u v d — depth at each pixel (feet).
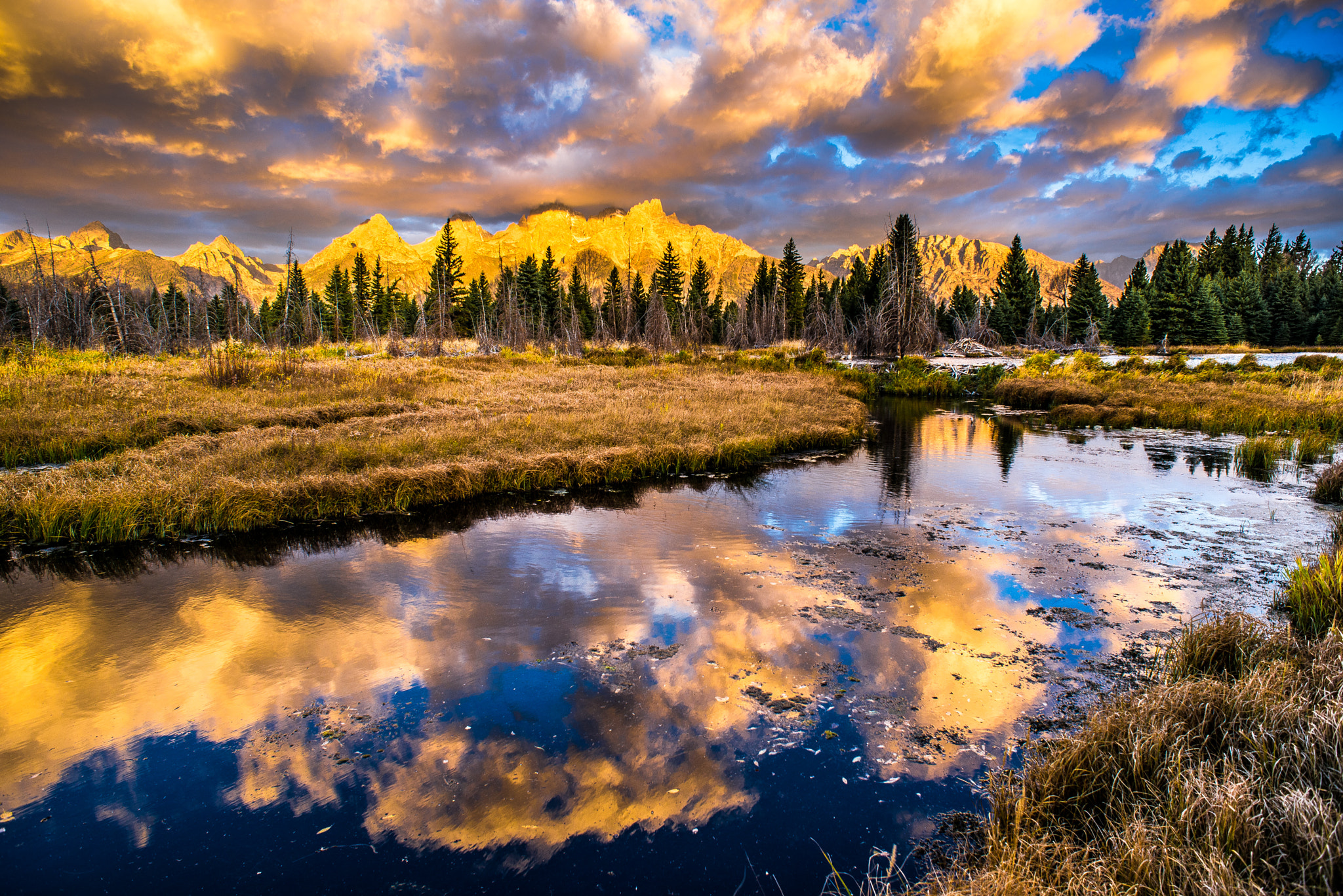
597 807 13.67
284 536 32.17
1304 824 9.89
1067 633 21.81
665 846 12.55
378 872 11.95
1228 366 117.70
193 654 20.38
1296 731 12.53
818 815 13.33
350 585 26.17
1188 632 19.72
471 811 13.53
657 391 83.92
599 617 23.32
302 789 14.26
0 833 12.85
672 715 17.06
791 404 77.00
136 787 14.26
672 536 33.22
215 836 12.85
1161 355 168.45
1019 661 19.86
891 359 176.14
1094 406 83.51
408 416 55.77
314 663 19.88
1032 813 12.17
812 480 46.52
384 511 36.11
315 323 211.41
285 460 39.32
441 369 96.32
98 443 43.21
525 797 13.98
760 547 31.53
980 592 25.66
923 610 23.89
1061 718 16.65
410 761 15.21
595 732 16.30
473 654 20.47
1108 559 29.55
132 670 19.36
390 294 250.98
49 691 18.16
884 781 14.35
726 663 19.84
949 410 92.07
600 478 44.42
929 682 18.61
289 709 17.38
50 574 26.99
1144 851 9.98
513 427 52.95
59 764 15.02
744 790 14.14
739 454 51.26
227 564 28.40
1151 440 64.08
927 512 38.04
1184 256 240.32
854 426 66.08
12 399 53.62
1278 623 21.66
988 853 11.26
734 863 12.07
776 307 271.49
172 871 11.94
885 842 12.55
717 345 255.50
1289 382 94.73
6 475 34.68
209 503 32.65
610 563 29.04
